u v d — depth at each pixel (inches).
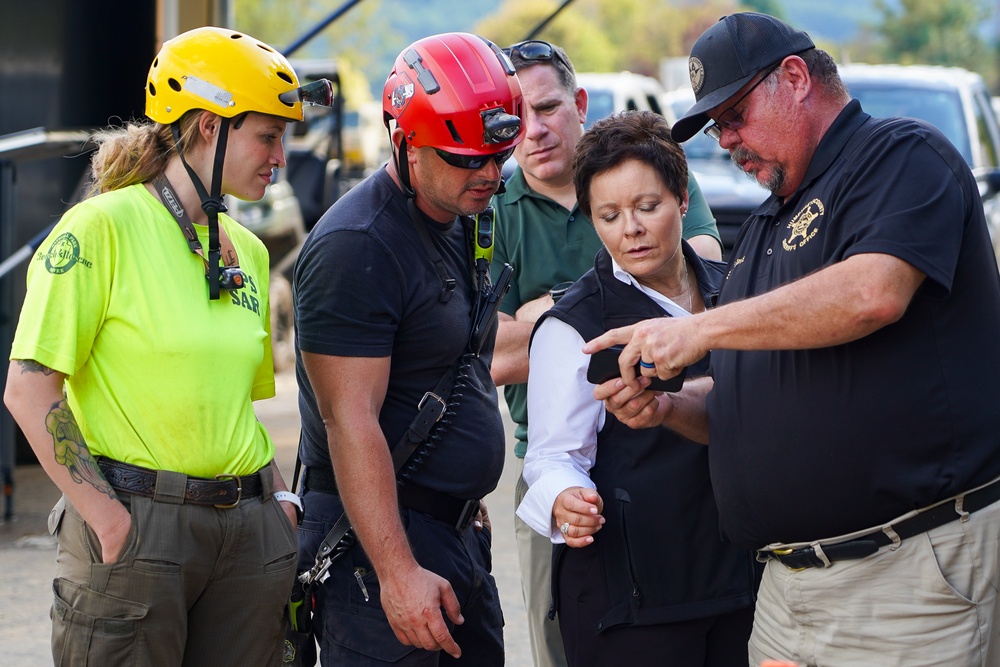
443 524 126.9
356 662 124.6
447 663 134.3
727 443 120.1
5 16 364.2
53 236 113.7
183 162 118.9
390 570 117.6
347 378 117.9
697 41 118.4
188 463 114.7
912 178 106.0
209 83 116.3
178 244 117.9
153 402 114.0
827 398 110.7
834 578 113.7
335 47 2667.3
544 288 165.3
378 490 117.6
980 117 421.4
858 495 110.1
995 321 111.1
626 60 3440.0
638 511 128.6
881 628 111.6
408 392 124.5
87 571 112.5
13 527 285.1
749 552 130.9
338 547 124.7
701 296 138.3
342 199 123.3
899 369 108.0
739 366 119.9
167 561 112.3
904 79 417.7
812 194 113.5
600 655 130.3
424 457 124.4
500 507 305.3
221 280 118.8
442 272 123.5
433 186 119.3
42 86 373.7
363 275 117.0
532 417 132.3
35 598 232.4
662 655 128.9
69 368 110.4
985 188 375.2
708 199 359.3
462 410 126.4
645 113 132.5
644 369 114.7
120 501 112.8
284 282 530.9
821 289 104.0
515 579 248.5
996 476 109.7
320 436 128.2
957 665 110.0
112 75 390.9
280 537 122.1
